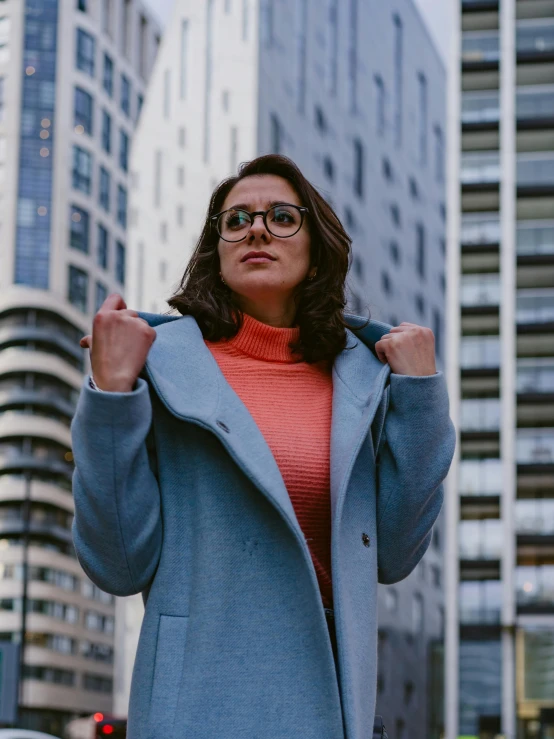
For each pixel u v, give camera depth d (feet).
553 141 140.97
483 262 137.28
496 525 126.41
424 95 226.79
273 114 159.94
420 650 185.78
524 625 122.42
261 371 7.39
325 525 6.95
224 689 6.34
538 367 133.08
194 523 6.73
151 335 6.77
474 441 130.21
